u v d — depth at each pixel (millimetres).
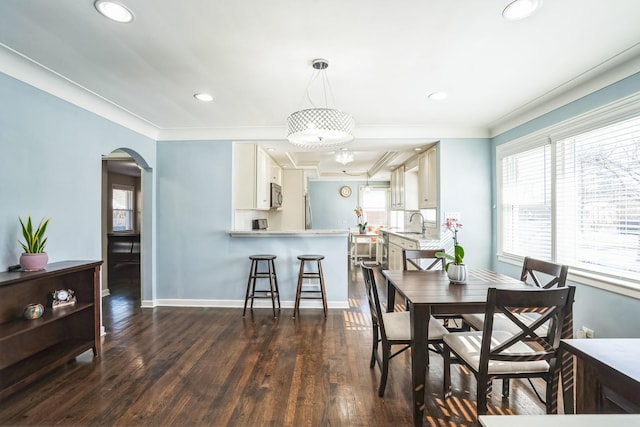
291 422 1784
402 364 2475
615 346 989
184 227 4016
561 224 2783
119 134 3348
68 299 2543
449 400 2008
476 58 2137
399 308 3969
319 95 2816
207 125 3803
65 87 2627
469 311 1837
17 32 1844
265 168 4641
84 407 1906
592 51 2035
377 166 6734
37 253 2219
